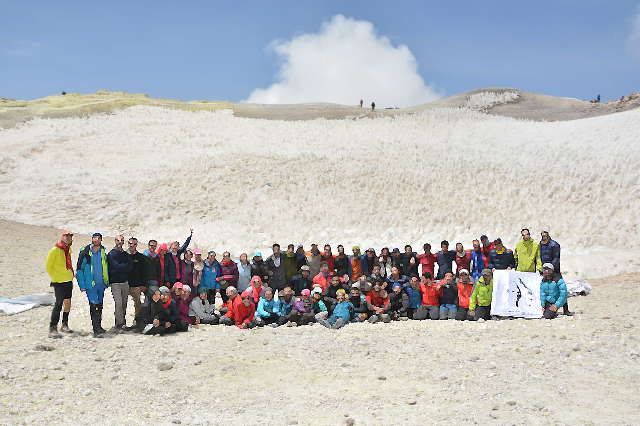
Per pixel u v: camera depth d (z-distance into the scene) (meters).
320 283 12.40
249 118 43.75
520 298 12.01
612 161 25.75
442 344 10.09
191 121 42.09
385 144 33.09
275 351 9.58
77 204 26.12
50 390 7.26
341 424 6.39
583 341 9.93
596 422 6.37
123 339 10.02
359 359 9.16
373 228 24.20
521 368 8.54
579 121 34.06
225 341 10.16
